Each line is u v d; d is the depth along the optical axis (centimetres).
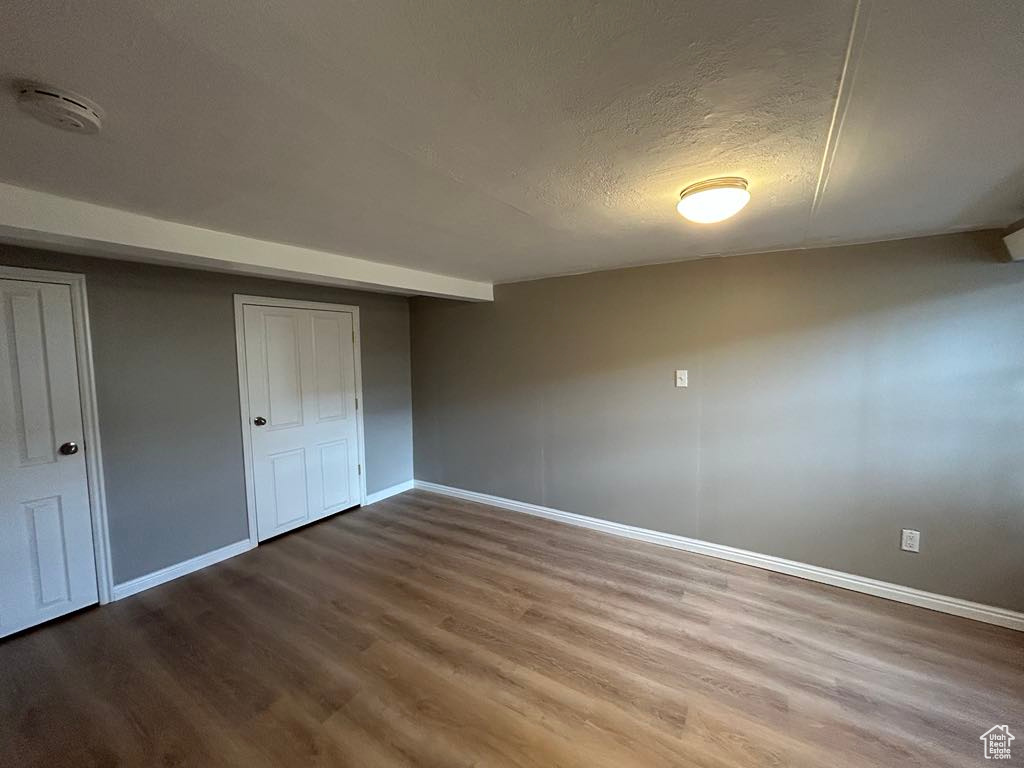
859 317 254
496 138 125
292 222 205
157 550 282
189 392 296
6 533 225
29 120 110
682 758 155
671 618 237
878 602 251
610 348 342
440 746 161
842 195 174
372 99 104
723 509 304
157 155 133
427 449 469
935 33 82
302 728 170
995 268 221
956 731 164
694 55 89
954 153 137
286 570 298
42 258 232
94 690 190
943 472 238
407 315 470
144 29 79
